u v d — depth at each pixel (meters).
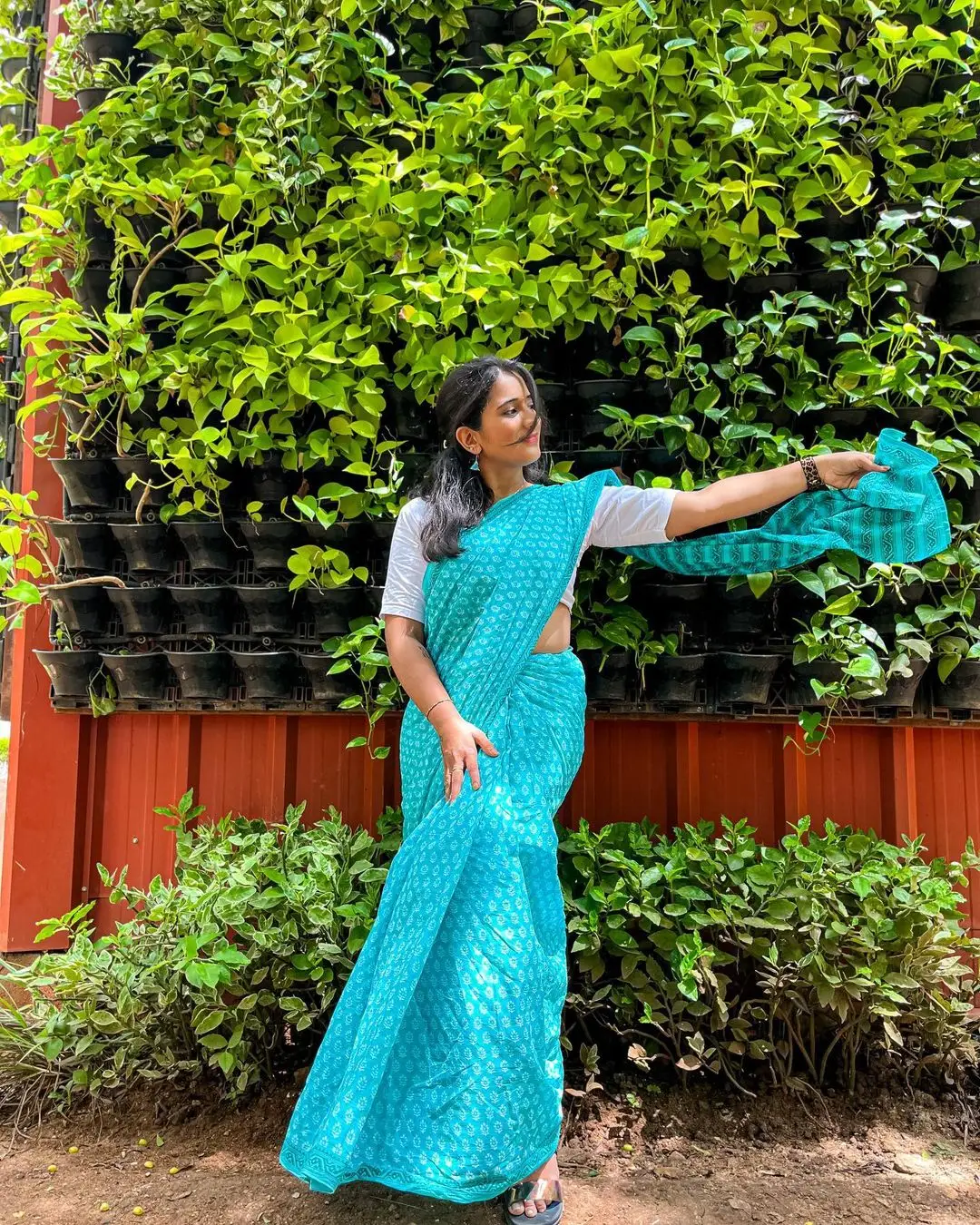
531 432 1.67
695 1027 1.94
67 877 2.48
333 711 2.35
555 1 2.29
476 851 1.51
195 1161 1.77
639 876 1.96
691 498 1.72
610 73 2.16
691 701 2.20
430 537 1.65
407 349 2.23
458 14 2.38
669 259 2.24
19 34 3.00
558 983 1.56
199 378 2.32
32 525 2.45
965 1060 2.02
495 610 1.59
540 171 2.26
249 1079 1.93
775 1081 1.94
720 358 2.31
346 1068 1.51
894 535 1.81
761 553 1.88
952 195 2.17
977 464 2.13
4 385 2.70
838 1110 1.92
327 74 2.35
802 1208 1.63
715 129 2.22
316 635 2.33
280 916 1.96
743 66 2.25
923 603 2.21
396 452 2.33
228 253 2.40
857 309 2.23
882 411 2.20
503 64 2.23
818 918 1.88
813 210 2.25
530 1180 1.55
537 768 1.60
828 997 1.84
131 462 2.34
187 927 1.93
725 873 1.98
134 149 2.39
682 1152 1.79
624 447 2.23
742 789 2.35
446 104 2.23
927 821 2.31
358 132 2.33
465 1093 1.38
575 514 1.69
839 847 2.14
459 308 2.12
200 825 2.41
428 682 1.58
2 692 3.51
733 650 2.23
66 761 2.51
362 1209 1.62
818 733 2.19
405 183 2.37
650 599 2.23
